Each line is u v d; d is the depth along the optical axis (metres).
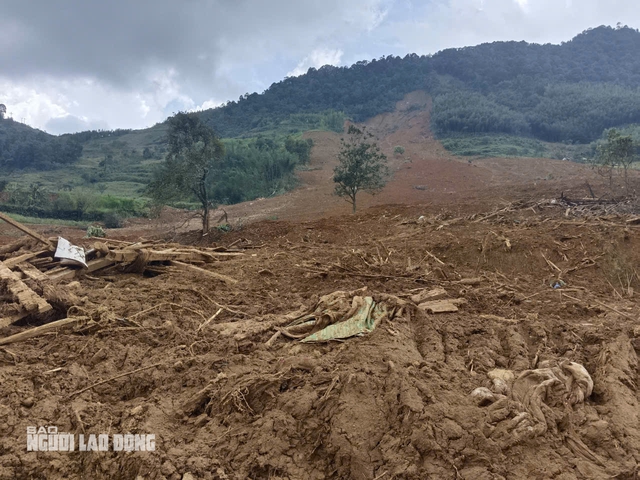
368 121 91.94
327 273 8.61
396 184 37.56
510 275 9.62
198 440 3.61
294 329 5.70
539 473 3.22
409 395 3.76
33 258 8.03
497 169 43.28
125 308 6.33
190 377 4.48
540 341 5.59
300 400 3.91
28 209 29.36
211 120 104.75
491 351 5.11
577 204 16.53
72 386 4.32
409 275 8.70
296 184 41.84
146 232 21.33
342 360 4.64
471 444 3.38
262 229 16.67
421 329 5.67
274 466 3.36
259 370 4.59
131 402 4.19
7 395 4.04
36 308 5.58
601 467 3.37
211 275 8.66
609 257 9.58
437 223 14.17
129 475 3.32
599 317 6.57
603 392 4.39
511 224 13.37
